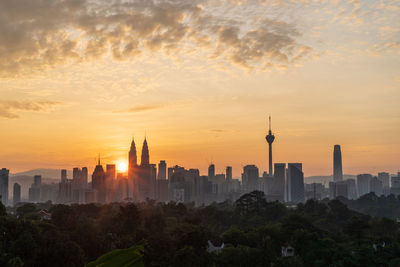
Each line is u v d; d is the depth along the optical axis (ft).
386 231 575.79
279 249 429.79
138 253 25.48
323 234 480.23
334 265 349.41
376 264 356.79
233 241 434.71
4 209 334.65
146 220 435.53
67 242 292.61
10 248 262.26
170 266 313.73
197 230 358.23
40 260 272.92
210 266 334.65
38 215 487.20
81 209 597.52
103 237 369.30
